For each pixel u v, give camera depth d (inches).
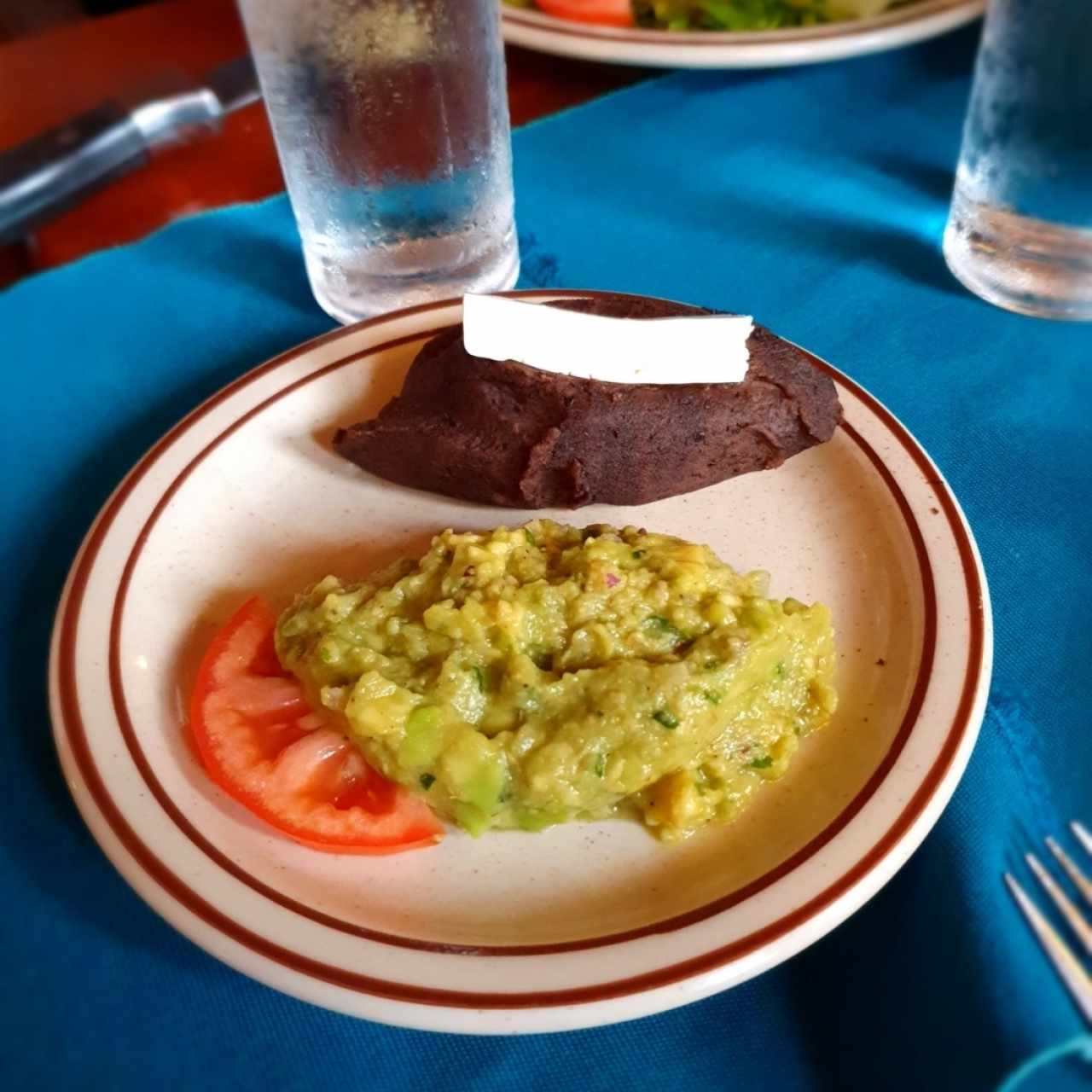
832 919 6.2
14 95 14.1
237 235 12.5
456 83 9.9
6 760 7.8
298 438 9.8
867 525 8.8
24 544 9.4
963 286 11.4
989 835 6.7
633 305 9.6
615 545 7.8
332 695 7.2
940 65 14.8
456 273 11.1
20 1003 6.6
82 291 11.9
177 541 8.8
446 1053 6.4
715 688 7.1
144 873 6.5
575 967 6.0
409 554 9.0
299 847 7.0
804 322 11.1
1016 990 5.8
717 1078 6.3
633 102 14.3
